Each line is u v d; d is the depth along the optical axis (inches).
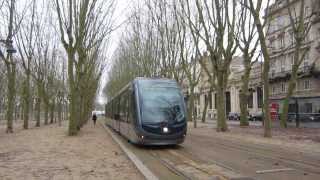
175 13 1806.1
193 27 1510.8
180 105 786.8
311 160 567.2
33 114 3567.9
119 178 414.9
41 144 820.6
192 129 1509.6
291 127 1387.8
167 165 535.2
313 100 2001.7
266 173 451.2
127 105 904.9
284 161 556.7
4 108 3361.2
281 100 2210.9
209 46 1273.4
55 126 1836.9
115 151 682.8
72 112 1104.2
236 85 3176.7
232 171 468.8
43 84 1852.9
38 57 1796.3
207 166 516.7
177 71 1849.2
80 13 1080.8
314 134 1066.1
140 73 1999.3
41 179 409.4
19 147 754.2
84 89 1611.7
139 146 821.9
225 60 1272.1
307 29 1350.9
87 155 622.5
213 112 3602.4
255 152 684.1
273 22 2361.0
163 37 1777.8
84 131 1380.4
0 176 428.5
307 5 1980.8
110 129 1547.7
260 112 2623.0
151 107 770.8
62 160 560.1
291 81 1318.9
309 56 2095.2
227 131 1288.1
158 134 753.6
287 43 2256.4
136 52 2009.1
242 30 1316.4
